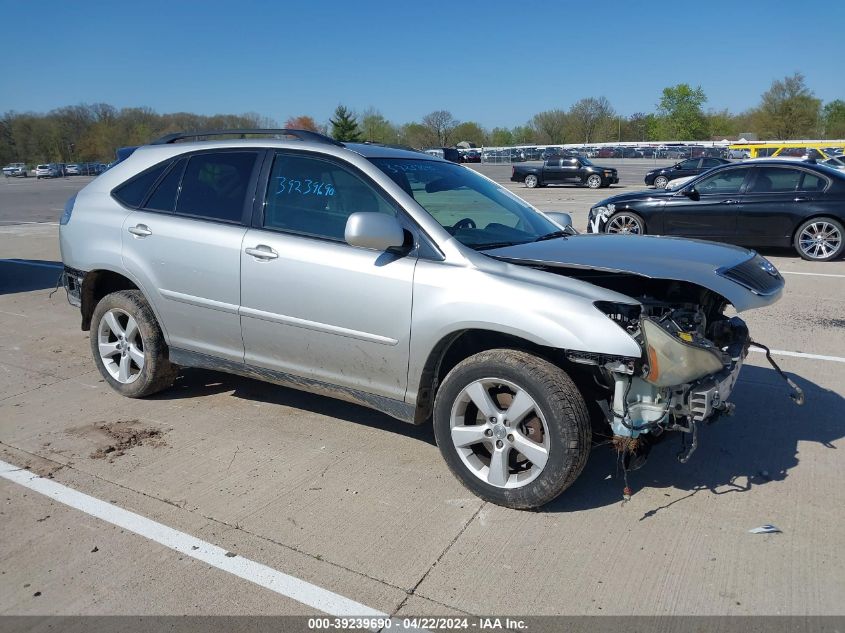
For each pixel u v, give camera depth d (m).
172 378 5.03
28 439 4.40
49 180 60.25
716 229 11.41
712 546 3.20
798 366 5.75
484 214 4.19
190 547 3.23
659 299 3.68
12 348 6.44
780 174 11.01
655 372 3.11
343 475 3.92
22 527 3.39
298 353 4.12
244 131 4.62
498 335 3.57
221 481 3.85
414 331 3.61
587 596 2.87
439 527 3.38
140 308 4.83
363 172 3.94
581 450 3.28
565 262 3.48
